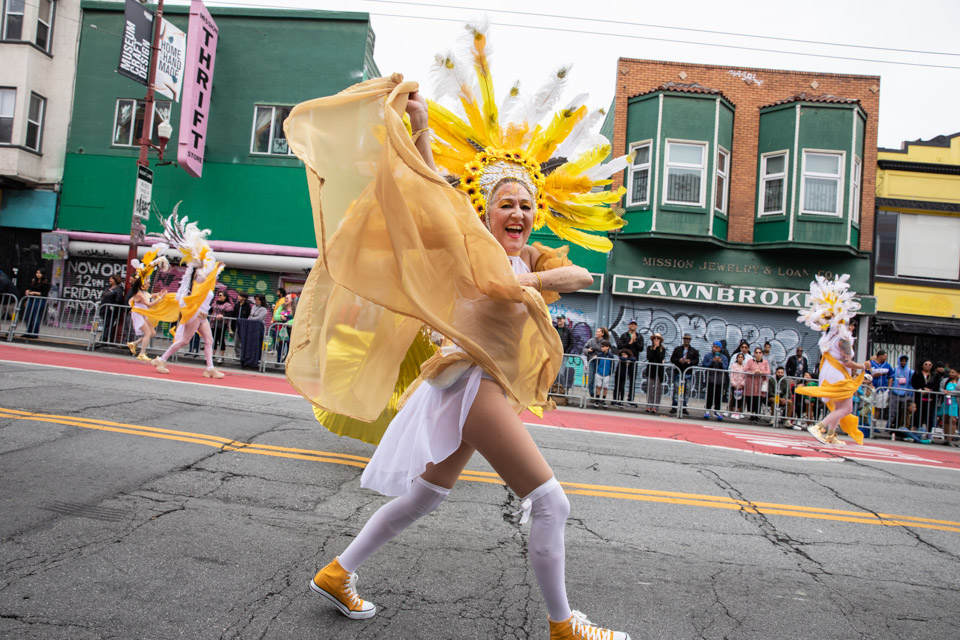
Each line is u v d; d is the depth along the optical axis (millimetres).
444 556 3170
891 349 17156
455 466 2318
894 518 4586
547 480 2143
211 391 7715
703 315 17047
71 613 2303
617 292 16859
